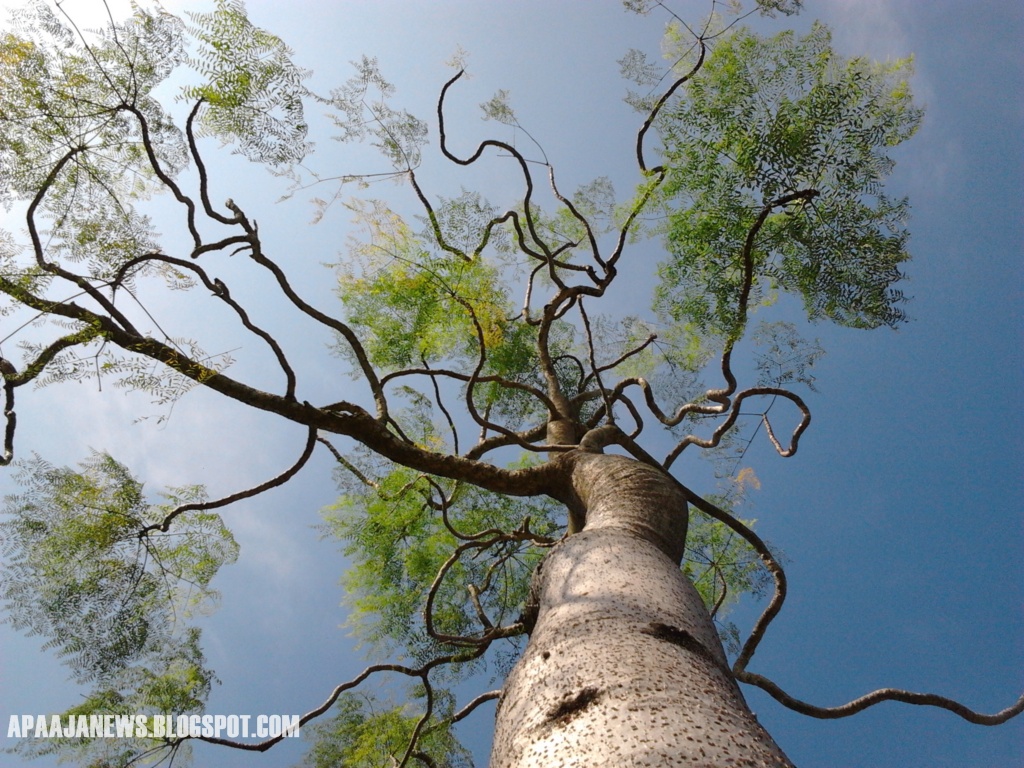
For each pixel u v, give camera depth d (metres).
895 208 3.95
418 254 5.28
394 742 5.87
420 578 6.30
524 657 1.70
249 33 3.79
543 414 7.24
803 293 4.20
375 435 3.79
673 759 1.12
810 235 3.95
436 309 5.41
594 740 1.21
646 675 1.38
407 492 6.18
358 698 6.34
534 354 6.82
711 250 4.21
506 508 6.71
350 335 4.16
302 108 3.99
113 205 4.19
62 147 3.93
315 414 3.75
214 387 3.73
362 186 5.04
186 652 4.78
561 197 5.26
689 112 3.96
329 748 6.11
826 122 3.63
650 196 4.81
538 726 1.35
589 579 1.92
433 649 6.36
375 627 6.38
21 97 3.71
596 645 1.54
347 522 6.51
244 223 3.83
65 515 4.07
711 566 6.24
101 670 4.33
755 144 3.65
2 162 3.87
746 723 1.29
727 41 4.09
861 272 3.98
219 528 4.45
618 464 3.14
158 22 3.84
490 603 6.66
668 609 1.72
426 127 5.27
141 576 4.27
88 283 3.67
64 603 4.13
